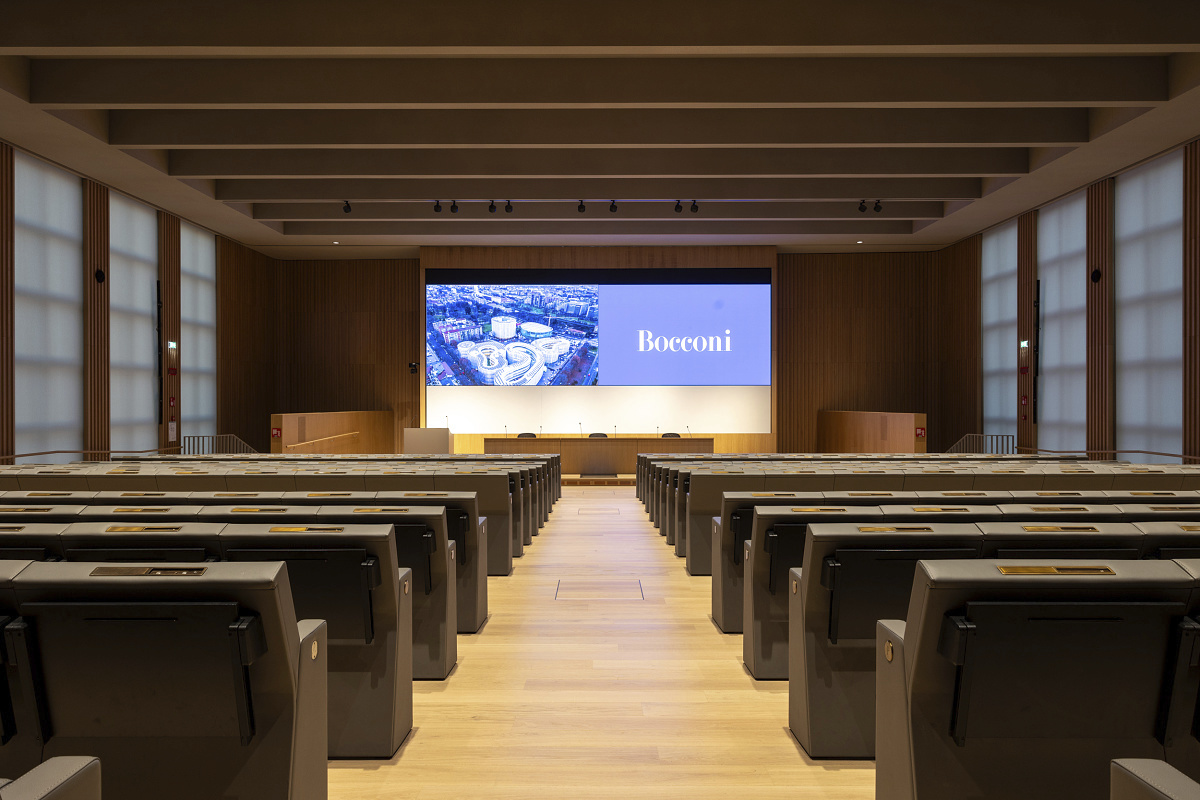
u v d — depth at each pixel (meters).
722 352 15.85
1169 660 1.74
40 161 9.82
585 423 15.80
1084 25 6.75
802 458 8.20
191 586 1.70
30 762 1.83
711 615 4.52
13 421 9.21
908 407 16.39
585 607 4.72
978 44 6.81
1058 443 12.30
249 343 15.51
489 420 15.73
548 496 8.77
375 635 2.68
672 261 15.85
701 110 9.47
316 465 6.13
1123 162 10.26
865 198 12.23
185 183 11.05
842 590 2.49
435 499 3.74
